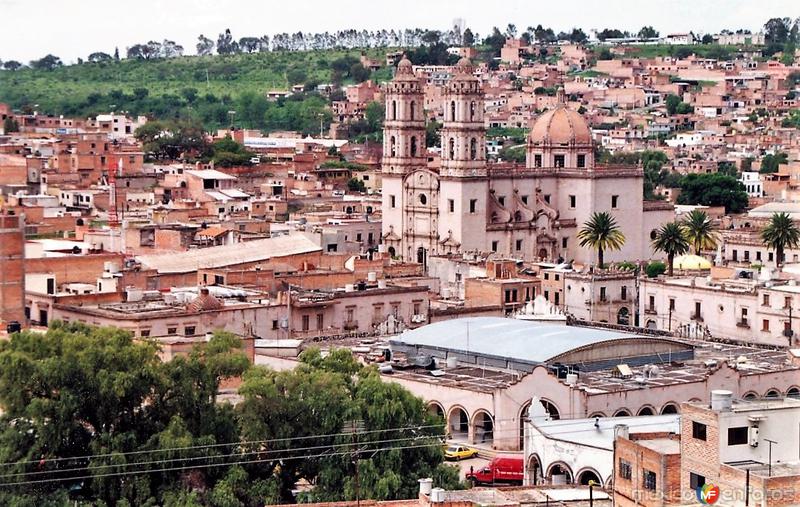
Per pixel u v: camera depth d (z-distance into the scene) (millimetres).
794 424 133000
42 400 171000
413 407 182750
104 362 175500
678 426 171875
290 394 178375
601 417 198750
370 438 177625
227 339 183375
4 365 172125
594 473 173250
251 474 175375
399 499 167250
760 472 126938
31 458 170000
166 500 166875
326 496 172625
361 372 188875
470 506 141375
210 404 178625
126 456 170000
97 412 174375
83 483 172125
